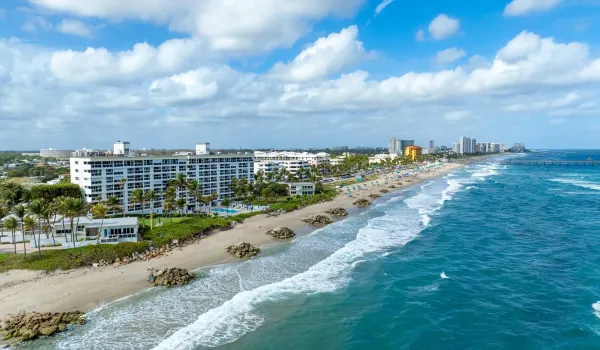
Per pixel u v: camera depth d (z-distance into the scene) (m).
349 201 163.12
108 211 116.81
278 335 49.53
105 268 72.38
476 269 74.44
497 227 110.56
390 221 120.06
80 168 121.25
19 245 83.19
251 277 69.25
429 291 63.88
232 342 47.62
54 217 95.44
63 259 72.69
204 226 102.31
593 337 48.91
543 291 63.72
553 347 47.00
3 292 60.25
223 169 159.38
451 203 157.50
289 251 85.56
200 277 69.06
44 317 51.25
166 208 114.12
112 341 47.19
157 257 79.88
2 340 47.09
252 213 127.56
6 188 115.06
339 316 54.94
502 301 60.16
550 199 164.75
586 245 90.50
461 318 54.75
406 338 49.41
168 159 138.62
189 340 47.69
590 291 63.12
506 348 47.03
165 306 56.81
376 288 64.81
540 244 92.06
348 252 84.81
